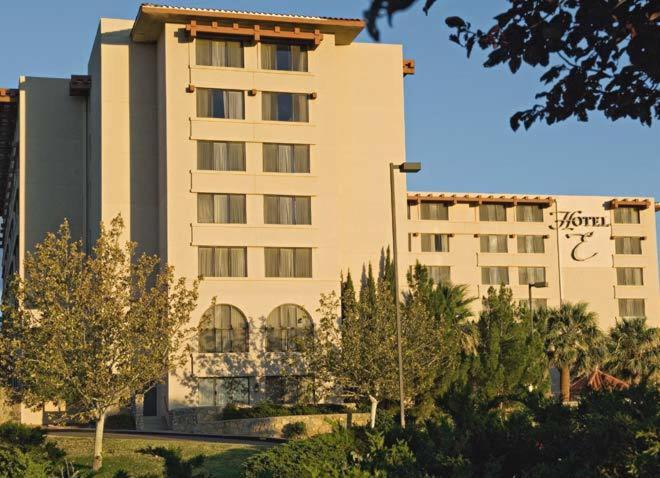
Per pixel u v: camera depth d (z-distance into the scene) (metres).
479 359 56.56
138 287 42.28
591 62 7.82
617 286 89.69
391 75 65.75
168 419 56.16
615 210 90.69
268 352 58.97
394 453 12.89
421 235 85.69
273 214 60.56
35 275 39.56
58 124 66.75
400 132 65.44
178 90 59.75
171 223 58.84
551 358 64.75
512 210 87.94
